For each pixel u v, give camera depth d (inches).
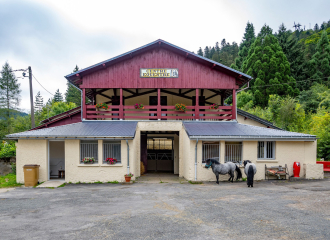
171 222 256.1
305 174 532.4
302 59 1738.4
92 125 579.8
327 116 840.3
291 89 1430.9
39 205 335.0
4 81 1781.5
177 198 365.4
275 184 479.5
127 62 614.2
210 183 502.6
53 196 391.9
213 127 574.2
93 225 250.2
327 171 619.8
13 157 709.3
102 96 732.7
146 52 616.4
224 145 534.9
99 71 609.9
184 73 616.4
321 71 1726.1
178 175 649.6
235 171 536.7
